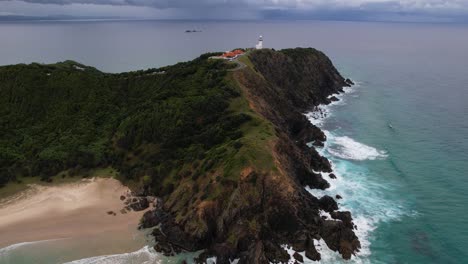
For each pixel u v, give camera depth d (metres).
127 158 81.88
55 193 73.06
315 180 76.19
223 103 87.94
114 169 80.75
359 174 83.06
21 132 94.94
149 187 72.94
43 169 79.75
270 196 61.53
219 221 59.78
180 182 70.19
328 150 96.44
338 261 56.06
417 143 102.06
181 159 75.25
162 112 87.94
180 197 66.12
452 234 63.03
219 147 72.88
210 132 79.31
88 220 64.69
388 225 64.88
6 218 65.06
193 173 69.94
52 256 56.22
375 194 74.62
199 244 58.47
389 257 57.31
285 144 75.62
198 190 64.88
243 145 68.31
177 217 62.09
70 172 79.12
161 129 83.94
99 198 71.50
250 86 101.44
